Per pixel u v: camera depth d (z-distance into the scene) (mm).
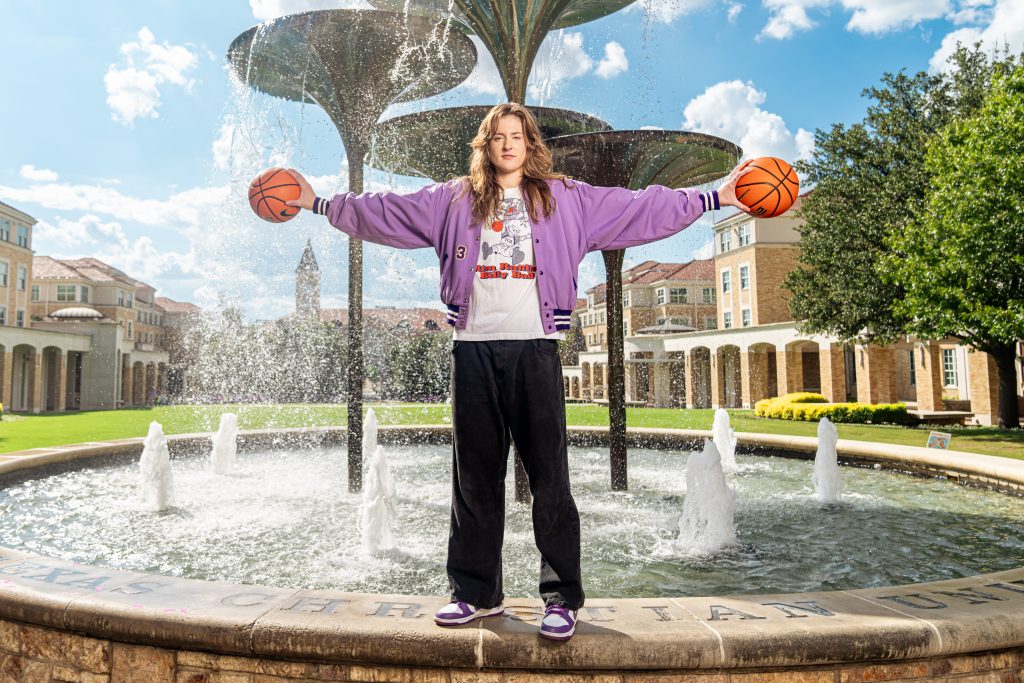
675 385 39500
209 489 7039
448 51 7105
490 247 2188
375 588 3709
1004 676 2320
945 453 8172
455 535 2297
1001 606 2410
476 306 2188
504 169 2207
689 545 4699
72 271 51250
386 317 52000
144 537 4883
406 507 6102
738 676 2154
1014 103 13727
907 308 16484
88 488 6988
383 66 6699
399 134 6969
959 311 14969
